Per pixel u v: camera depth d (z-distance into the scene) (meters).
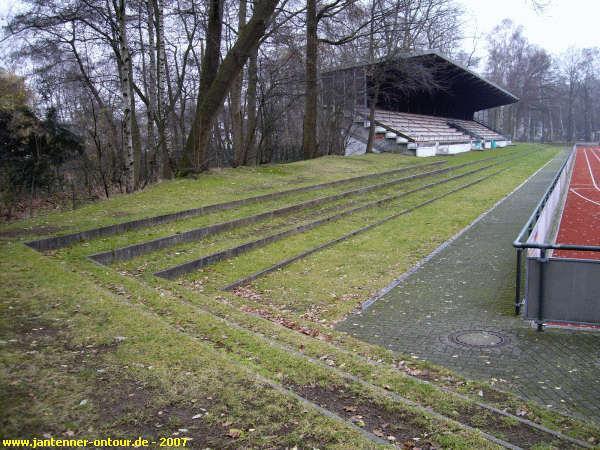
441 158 39.28
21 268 7.96
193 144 20.66
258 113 25.03
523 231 8.36
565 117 126.56
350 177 23.52
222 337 6.04
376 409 4.47
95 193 19.19
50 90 22.89
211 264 11.27
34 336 5.28
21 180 18.44
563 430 4.48
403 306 9.11
